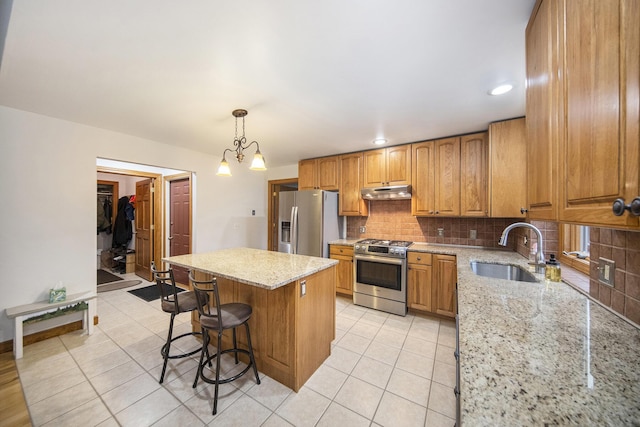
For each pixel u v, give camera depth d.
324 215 3.60
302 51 1.44
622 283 1.04
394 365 2.05
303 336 1.83
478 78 1.72
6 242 2.23
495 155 2.48
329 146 3.42
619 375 0.67
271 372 1.91
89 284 2.67
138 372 1.94
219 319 1.62
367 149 3.57
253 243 4.71
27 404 1.62
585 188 0.68
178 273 4.21
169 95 1.96
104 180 5.25
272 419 1.52
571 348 0.81
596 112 0.63
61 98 2.03
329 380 1.87
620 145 0.54
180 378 1.88
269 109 2.23
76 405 1.61
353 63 1.55
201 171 3.84
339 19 1.19
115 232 5.24
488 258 2.39
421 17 1.18
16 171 2.27
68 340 2.41
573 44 0.74
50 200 2.45
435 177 3.03
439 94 1.96
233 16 1.17
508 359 0.75
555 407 0.56
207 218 3.94
